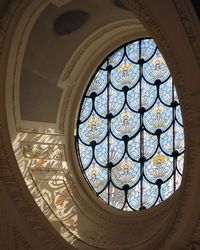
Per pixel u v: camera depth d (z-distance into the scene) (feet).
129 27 72.74
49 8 66.08
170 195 68.85
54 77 71.82
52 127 73.10
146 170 71.10
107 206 71.46
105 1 67.36
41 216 68.59
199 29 58.39
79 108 75.00
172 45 59.82
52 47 69.97
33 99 71.26
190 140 60.44
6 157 68.49
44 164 71.77
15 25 66.13
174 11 58.44
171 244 62.49
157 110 71.77
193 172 60.49
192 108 60.03
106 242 69.15
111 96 74.43
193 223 61.11
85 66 74.08
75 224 70.54
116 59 74.84
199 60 59.21
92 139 74.38
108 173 72.84
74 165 73.41
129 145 72.54
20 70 69.10
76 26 69.51
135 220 69.31
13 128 70.59
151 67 72.90
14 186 68.49
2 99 68.69
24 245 68.39
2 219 68.39
